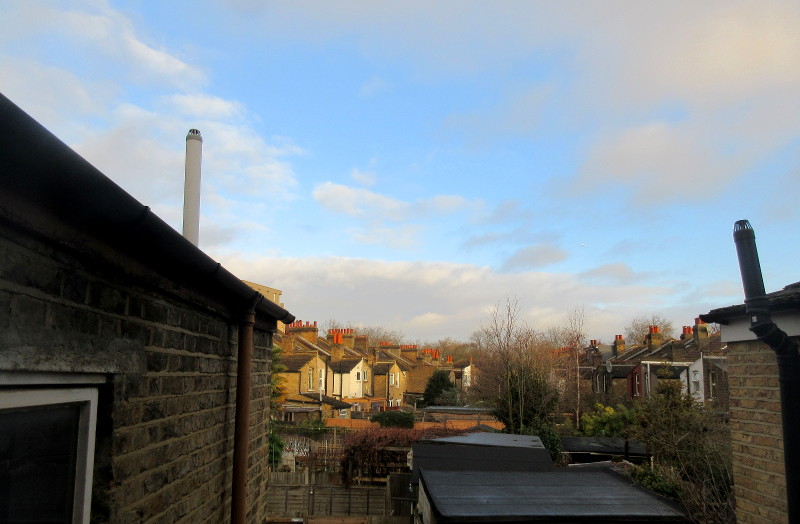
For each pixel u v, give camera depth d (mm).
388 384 48000
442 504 5906
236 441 4344
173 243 2598
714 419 12672
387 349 58500
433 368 53750
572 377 33781
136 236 2303
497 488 6656
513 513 5586
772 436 4914
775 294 5164
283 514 16031
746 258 4156
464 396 43844
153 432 2920
